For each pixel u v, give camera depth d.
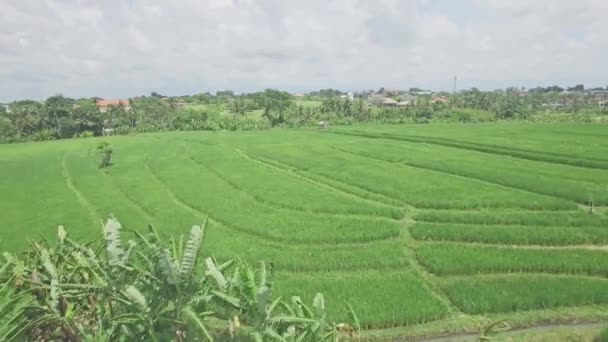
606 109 115.00
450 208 27.62
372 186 33.47
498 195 29.72
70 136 98.88
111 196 35.53
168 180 40.09
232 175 40.84
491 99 130.38
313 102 178.75
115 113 108.62
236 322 7.77
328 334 8.02
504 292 15.27
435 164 41.91
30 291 7.72
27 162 57.50
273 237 22.73
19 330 7.15
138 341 7.13
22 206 32.59
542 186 31.25
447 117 113.25
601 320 13.98
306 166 43.62
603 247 20.44
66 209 31.36
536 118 105.50
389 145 59.25
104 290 7.43
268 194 32.41
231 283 7.39
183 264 7.18
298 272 18.62
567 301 14.67
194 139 75.88
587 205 27.88
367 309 14.37
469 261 18.16
